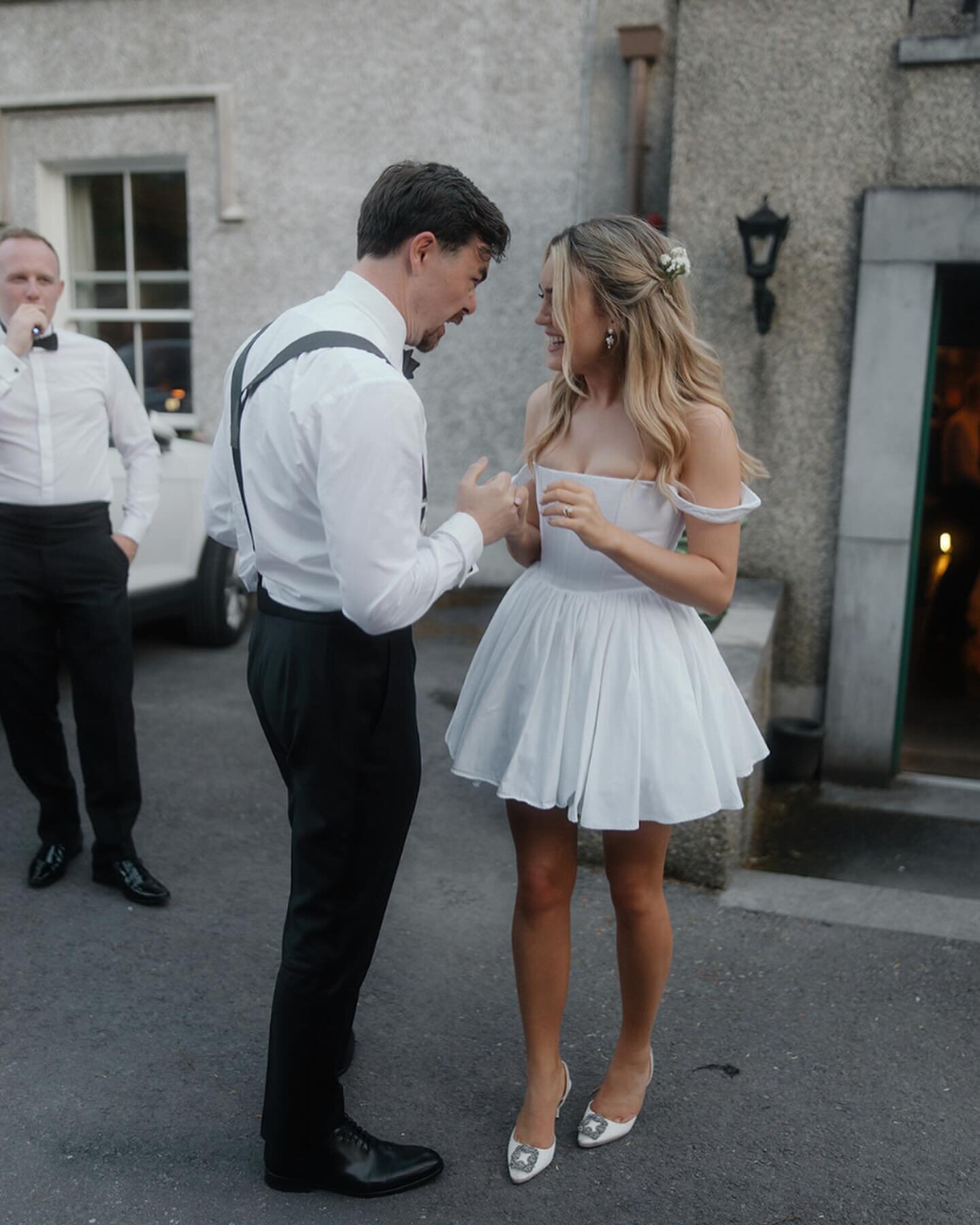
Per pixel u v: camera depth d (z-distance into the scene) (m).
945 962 3.05
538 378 6.88
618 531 1.96
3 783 4.11
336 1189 2.10
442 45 6.69
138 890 3.22
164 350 7.75
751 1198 2.13
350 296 1.83
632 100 6.23
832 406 4.82
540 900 2.17
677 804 2.02
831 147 4.66
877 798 4.81
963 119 4.49
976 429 6.00
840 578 4.85
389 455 1.66
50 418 2.98
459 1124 2.33
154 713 5.03
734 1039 2.65
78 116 7.41
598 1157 2.24
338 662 1.84
